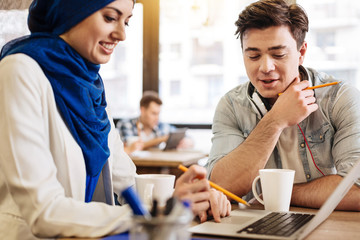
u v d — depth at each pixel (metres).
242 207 1.36
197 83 5.23
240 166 1.48
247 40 1.44
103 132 1.30
